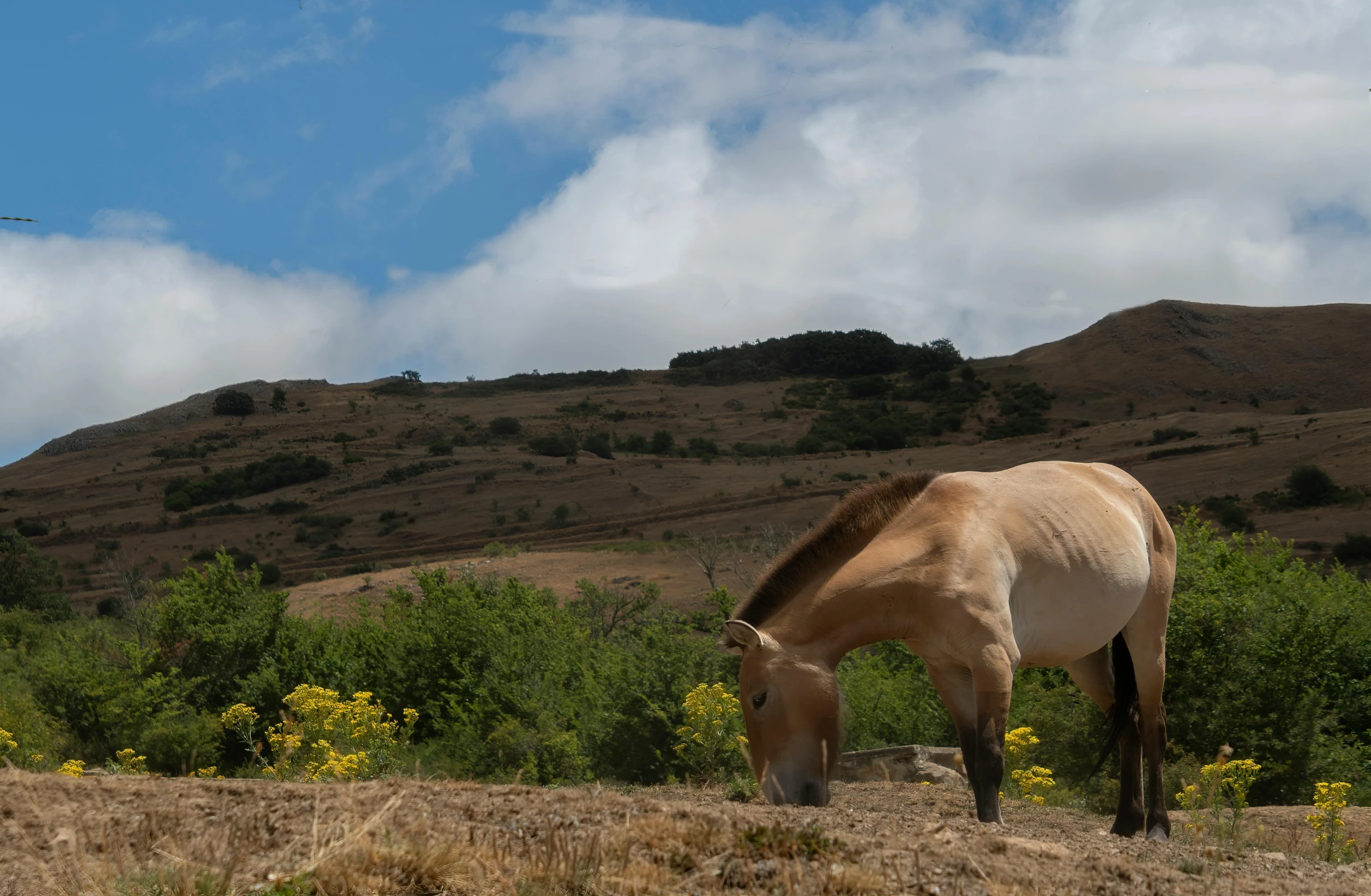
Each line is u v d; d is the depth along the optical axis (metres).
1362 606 15.45
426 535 91.44
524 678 19.83
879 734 15.73
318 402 188.62
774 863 2.89
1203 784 7.52
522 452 126.44
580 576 55.75
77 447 168.50
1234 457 81.69
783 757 4.80
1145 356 152.12
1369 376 141.62
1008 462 101.50
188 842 3.09
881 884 2.77
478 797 3.79
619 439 139.75
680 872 2.89
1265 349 151.25
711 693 9.53
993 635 4.69
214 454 144.88
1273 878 3.51
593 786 4.31
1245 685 12.00
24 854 3.02
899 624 4.89
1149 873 3.18
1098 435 107.69
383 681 21.33
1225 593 12.98
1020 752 8.62
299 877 2.63
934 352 177.75
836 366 184.62
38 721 16.42
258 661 21.91
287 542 95.75
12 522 119.19
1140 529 5.53
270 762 9.34
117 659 22.30
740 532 74.44
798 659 4.88
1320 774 11.54
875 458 111.25
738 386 178.38
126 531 108.50
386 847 2.88
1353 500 63.78
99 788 3.82
